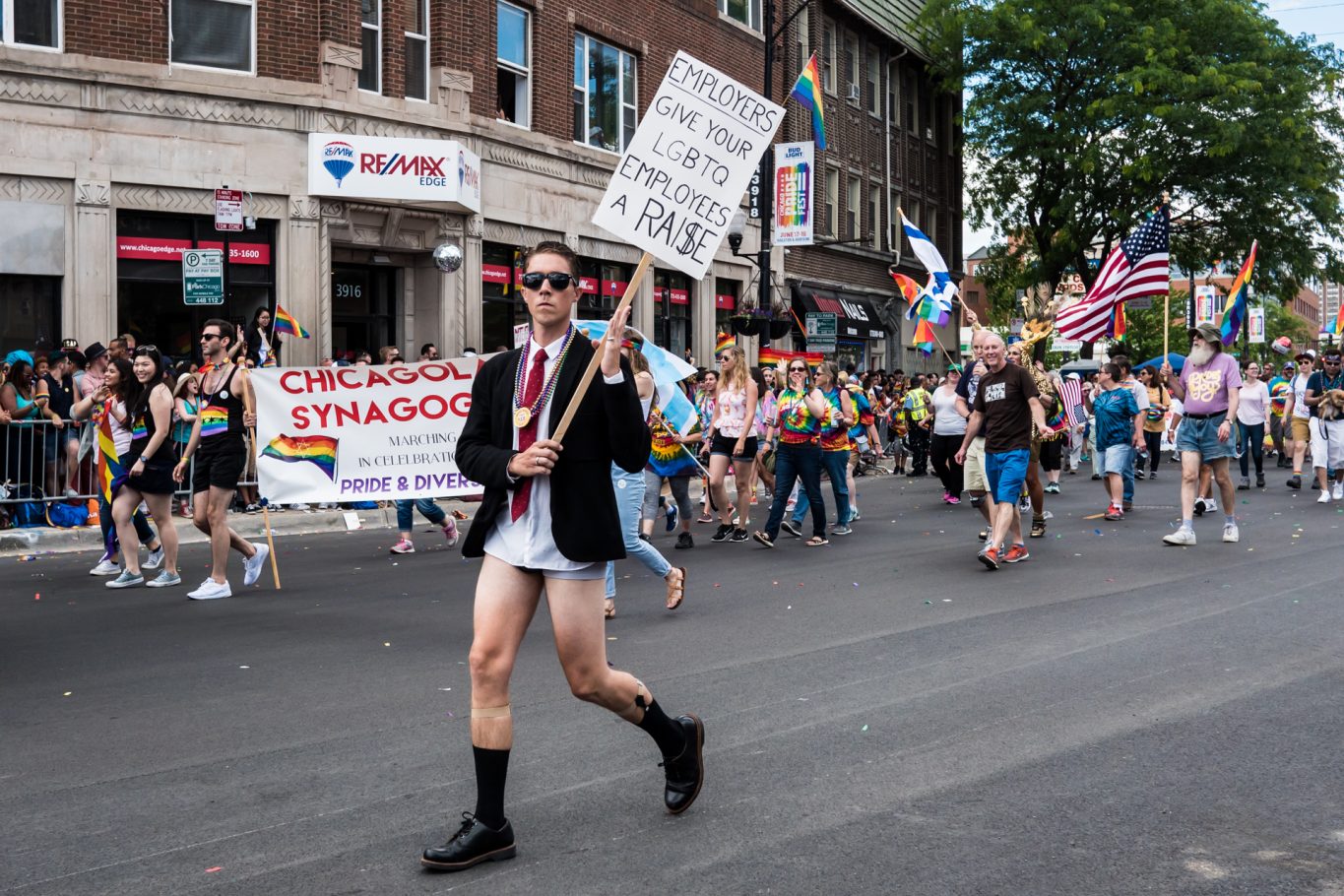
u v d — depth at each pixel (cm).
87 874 415
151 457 1056
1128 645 774
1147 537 1367
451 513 1695
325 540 1437
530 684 682
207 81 1862
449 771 526
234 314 1905
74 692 683
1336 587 988
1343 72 3841
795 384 1334
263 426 1155
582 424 423
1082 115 3856
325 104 1947
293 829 457
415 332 2159
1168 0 3825
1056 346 3114
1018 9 3919
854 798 484
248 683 700
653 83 2756
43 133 1741
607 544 423
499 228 2264
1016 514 1184
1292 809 470
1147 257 2248
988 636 809
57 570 1180
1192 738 564
